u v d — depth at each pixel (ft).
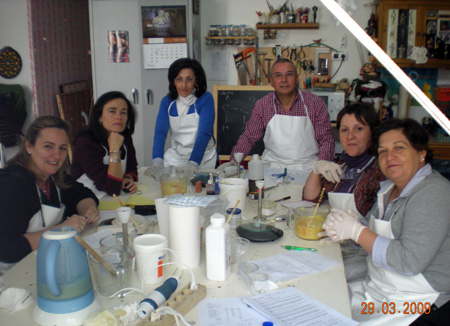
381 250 4.23
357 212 5.65
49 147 5.37
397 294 4.40
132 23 13.06
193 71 8.96
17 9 13.26
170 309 3.18
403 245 4.15
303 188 6.72
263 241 4.88
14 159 5.32
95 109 7.19
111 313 3.20
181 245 4.16
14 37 13.39
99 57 13.35
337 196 5.88
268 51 13.93
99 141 7.27
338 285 3.86
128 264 3.72
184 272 4.11
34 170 5.33
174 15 12.80
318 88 13.42
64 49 15.25
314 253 4.61
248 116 12.85
